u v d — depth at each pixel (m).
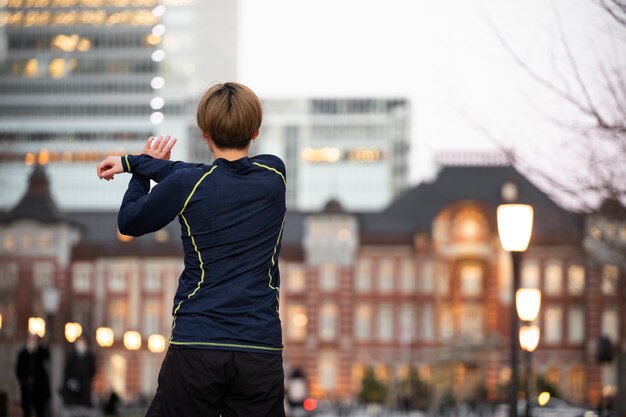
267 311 7.95
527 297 34.28
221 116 8.17
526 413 34.03
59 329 141.50
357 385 153.50
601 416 47.44
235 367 7.80
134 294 156.25
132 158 8.38
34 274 151.50
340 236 154.00
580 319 151.25
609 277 43.09
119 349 155.50
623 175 25.84
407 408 127.25
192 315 7.85
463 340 143.50
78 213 164.75
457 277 152.62
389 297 154.25
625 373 37.19
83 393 43.03
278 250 8.20
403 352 153.25
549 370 151.38
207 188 7.97
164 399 7.88
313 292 153.75
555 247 149.50
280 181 8.18
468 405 137.38
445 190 153.62
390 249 154.25
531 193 152.62
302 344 154.25
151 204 7.94
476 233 151.50
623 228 38.03
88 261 156.12
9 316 137.62
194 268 7.94
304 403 53.00
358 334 154.50
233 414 7.96
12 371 52.50
